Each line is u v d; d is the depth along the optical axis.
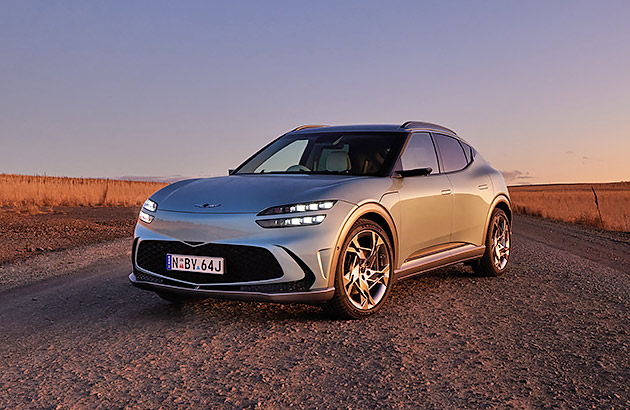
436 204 4.98
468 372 3.03
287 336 3.72
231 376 2.97
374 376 2.96
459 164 5.76
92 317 4.33
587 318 4.32
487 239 5.97
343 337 3.70
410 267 4.70
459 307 4.64
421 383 2.86
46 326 4.10
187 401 2.62
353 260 4.09
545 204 32.56
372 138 5.06
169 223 4.02
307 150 5.21
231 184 4.29
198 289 3.88
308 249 3.74
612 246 11.13
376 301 4.30
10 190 22.73
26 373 3.07
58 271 6.72
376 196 4.25
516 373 3.03
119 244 9.70
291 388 2.79
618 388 2.82
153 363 3.20
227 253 3.80
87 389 2.80
